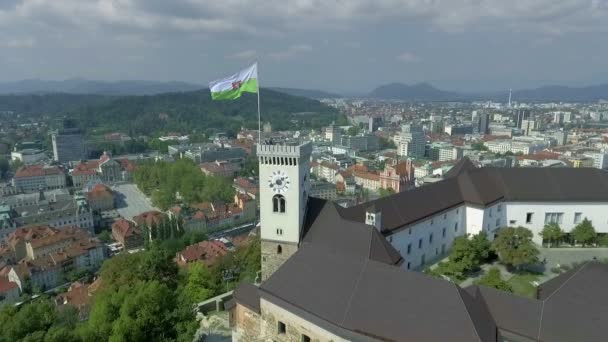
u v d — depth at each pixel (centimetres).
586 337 4788
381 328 5056
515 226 11500
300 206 8112
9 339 6366
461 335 4669
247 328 7350
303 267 6216
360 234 7344
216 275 12675
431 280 5200
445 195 10831
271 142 8244
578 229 11019
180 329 6812
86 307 12006
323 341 5578
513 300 5469
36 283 17850
